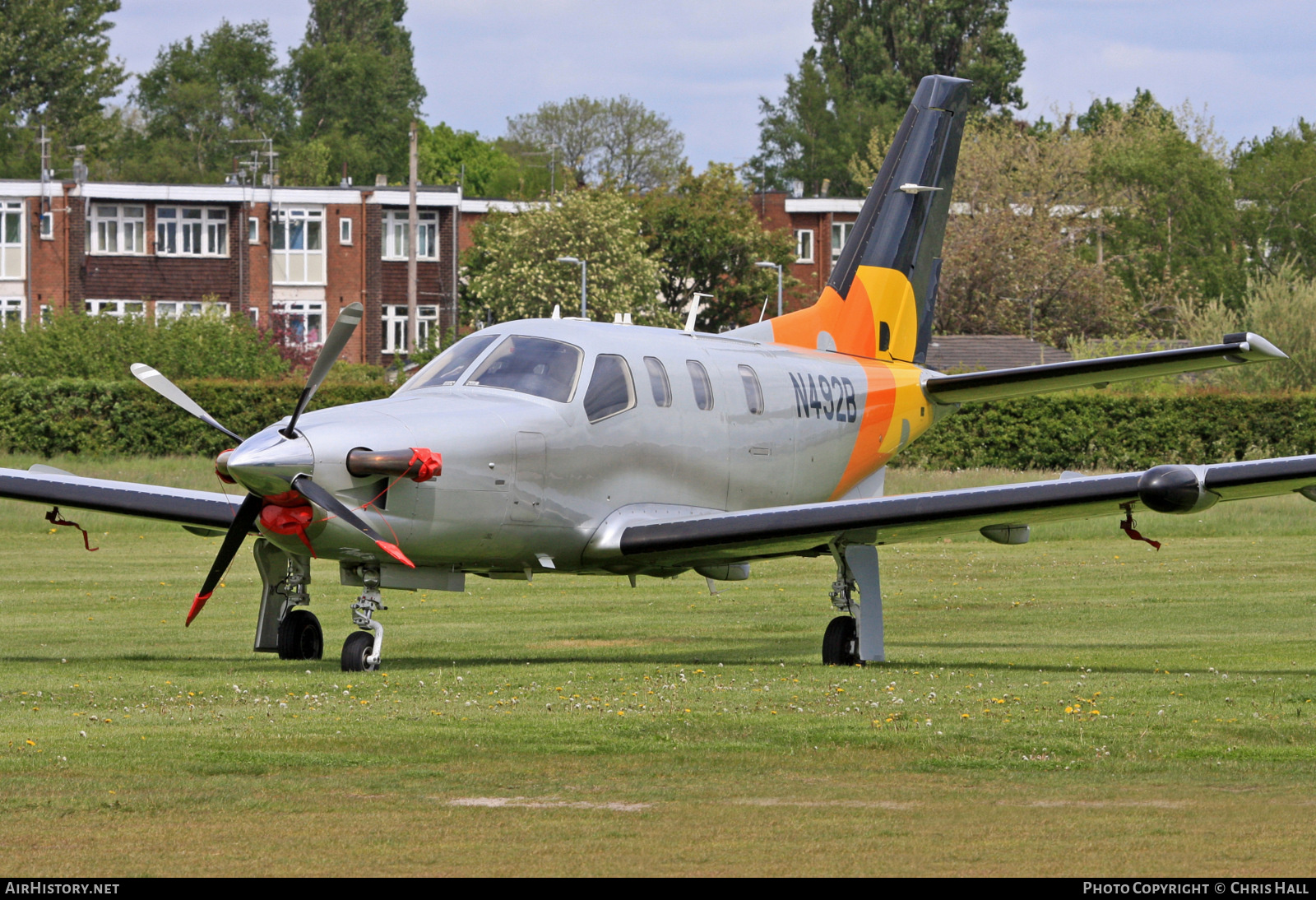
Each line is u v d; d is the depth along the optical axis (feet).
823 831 72.43
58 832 72.02
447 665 142.51
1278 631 175.83
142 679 128.36
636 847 69.31
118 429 463.42
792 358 173.68
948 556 304.50
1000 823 74.23
